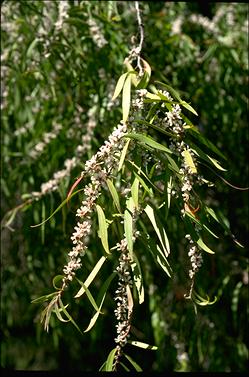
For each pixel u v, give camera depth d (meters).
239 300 4.12
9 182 3.93
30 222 3.83
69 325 4.38
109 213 1.85
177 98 1.75
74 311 4.09
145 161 1.68
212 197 4.18
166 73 4.04
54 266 4.04
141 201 1.68
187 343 3.90
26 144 3.87
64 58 3.46
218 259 4.02
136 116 1.73
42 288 4.18
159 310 3.82
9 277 4.14
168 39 4.02
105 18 3.54
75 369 5.74
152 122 1.73
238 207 4.31
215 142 4.15
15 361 5.52
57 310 1.62
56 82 3.67
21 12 3.61
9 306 4.25
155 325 3.81
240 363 3.98
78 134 3.65
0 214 4.04
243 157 4.25
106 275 3.77
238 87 4.12
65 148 3.69
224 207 4.23
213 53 3.92
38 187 3.86
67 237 3.80
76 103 3.66
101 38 3.25
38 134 3.82
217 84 4.10
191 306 3.82
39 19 3.45
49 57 3.32
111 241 3.52
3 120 3.97
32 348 5.50
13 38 3.63
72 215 3.72
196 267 1.74
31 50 3.26
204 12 4.75
